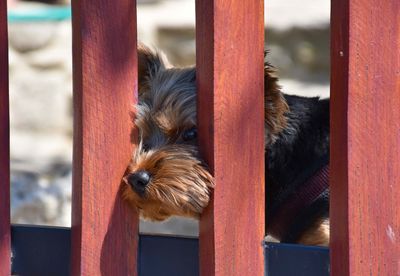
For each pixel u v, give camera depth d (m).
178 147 4.92
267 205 5.39
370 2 3.87
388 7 3.90
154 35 12.80
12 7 12.04
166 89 5.47
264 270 4.19
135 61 4.21
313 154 5.38
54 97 11.91
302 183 5.29
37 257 4.55
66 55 12.12
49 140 11.67
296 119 5.44
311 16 13.11
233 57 3.99
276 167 5.34
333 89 3.98
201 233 4.20
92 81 4.12
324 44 12.90
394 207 4.04
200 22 4.02
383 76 3.94
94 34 4.10
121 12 4.12
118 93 4.19
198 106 4.15
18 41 11.95
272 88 5.13
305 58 12.95
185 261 4.27
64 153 11.01
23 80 11.88
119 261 4.30
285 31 12.90
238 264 4.12
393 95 3.97
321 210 5.24
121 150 4.25
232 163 4.07
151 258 4.33
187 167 4.55
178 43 12.83
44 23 11.98
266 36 12.93
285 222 5.36
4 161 4.46
